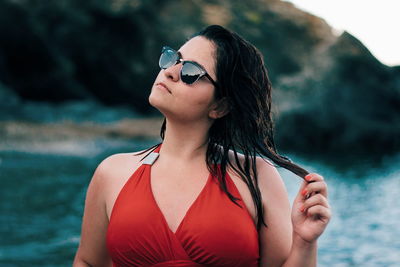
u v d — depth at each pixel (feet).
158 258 6.27
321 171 71.61
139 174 6.68
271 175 6.85
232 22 120.98
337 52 114.11
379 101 110.22
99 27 101.30
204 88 6.58
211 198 6.42
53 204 38.47
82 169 55.36
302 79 112.37
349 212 41.98
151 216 6.33
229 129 6.88
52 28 97.09
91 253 7.20
